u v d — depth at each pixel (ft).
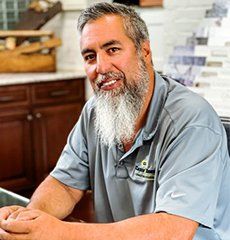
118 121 4.03
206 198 3.40
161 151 3.86
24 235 3.28
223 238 3.90
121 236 3.23
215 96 6.45
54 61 11.63
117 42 3.82
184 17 8.07
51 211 4.51
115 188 4.36
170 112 3.90
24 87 10.28
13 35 11.10
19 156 10.55
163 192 3.52
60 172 4.83
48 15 11.34
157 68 9.18
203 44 6.89
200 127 3.61
